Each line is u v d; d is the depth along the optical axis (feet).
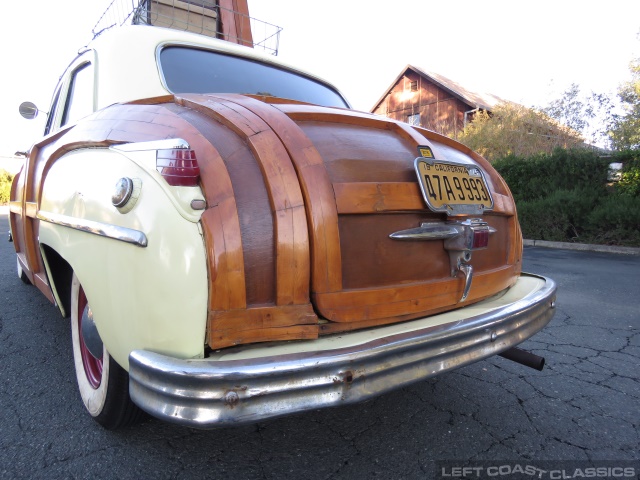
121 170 5.29
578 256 27.50
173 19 14.03
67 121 9.57
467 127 66.85
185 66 8.71
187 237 4.57
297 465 6.39
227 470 6.21
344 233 5.50
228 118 5.42
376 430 7.40
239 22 16.38
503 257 7.93
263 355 4.56
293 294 5.05
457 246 6.31
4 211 55.01
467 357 5.67
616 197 32.42
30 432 6.97
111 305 5.21
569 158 35.35
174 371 4.24
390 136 6.67
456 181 6.59
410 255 6.06
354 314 5.44
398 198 5.85
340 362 4.57
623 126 59.00
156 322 4.64
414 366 5.17
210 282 4.58
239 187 4.95
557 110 58.49
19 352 10.04
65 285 8.18
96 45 9.23
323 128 6.08
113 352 5.43
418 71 90.02
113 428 6.89
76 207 6.14
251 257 4.87
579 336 12.18
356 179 5.68
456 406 8.27
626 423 7.75
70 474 6.01
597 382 9.35
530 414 8.00
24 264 10.74
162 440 6.84
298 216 5.11
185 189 4.66
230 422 4.17
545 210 34.12
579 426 7.63
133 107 6.41
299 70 10.93
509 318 6.26
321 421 7.66
